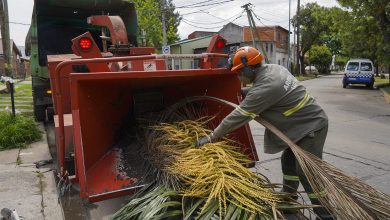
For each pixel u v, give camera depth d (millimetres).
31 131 7340
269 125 3467
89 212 4195
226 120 3475
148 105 4848
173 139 3875
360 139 7969
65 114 4297
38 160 6098
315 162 3205
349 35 24906
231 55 3914
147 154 3879
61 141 3770
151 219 2945
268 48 50062
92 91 3600
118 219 3209
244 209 2879
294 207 2996
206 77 4117
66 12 7293
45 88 7965
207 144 3674
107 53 5441
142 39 7582
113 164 3809
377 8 19016
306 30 50094
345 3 20641
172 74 3621
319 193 3049
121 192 3414
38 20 7312
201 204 3070
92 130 3650
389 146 7305
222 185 3035
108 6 7160
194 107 4613
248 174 3346
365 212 2834
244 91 4160
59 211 4145
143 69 4652
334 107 14211
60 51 7578
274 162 6035
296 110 3426
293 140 3482
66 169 3881
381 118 11336
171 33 31984
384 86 26547
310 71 58125
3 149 6801
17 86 23000
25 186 4840
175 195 3188
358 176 5387
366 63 24953
